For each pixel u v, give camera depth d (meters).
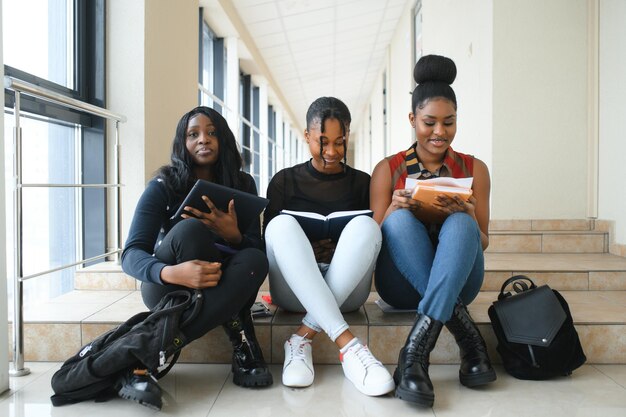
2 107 1.38
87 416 1.24
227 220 1.40
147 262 1.35
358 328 1.63
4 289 1.39
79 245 2.41
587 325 1.63
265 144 7.50
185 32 3.26
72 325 1.65
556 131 3.01
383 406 1.30
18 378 1.50
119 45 2.45
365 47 7.46
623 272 2.18
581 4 2.98
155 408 1.24
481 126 3.27
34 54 2.09
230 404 1.32
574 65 2.99
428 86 1.60
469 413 1.25
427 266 1.44
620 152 2.68
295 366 1.42
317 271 1.43
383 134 8.58
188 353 1.66
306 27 6.00
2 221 1.38
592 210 2.94
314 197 1.71
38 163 2.13
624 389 1.41
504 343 1.50
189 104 3.38
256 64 6.46
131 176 2.45
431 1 4.93
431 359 1.64
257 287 1.41
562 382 1.47
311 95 10.12
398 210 1.51
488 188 1.68
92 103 2.42
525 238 2.78
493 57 3.03
